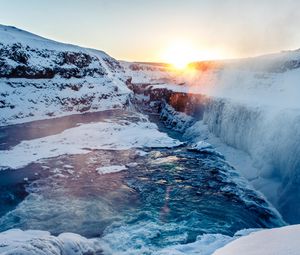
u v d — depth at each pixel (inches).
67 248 396.8
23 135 1243.8
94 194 692.1
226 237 455.8
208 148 1108.5
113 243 481.7
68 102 1884.8
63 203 637.9
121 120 1649.9
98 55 3270.2
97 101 2105.1
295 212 709.3
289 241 187.2
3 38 1812.3
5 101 1544.0
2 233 455.8
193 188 748.0
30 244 355.6
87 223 553.9
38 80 1883.6
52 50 2138.3
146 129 1422.2
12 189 702.5
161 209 624.7
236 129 1378.0
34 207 613.9
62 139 1194.6
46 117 1659.7
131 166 907.4
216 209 632.4
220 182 794.8
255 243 197.5
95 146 1115.9
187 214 601.9
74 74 2193.7
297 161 806.5
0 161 898.7
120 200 665.0
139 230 530.0
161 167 905.5
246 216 613.3
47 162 911.0
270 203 770.2
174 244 478.3
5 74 1708.9
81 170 853.2
